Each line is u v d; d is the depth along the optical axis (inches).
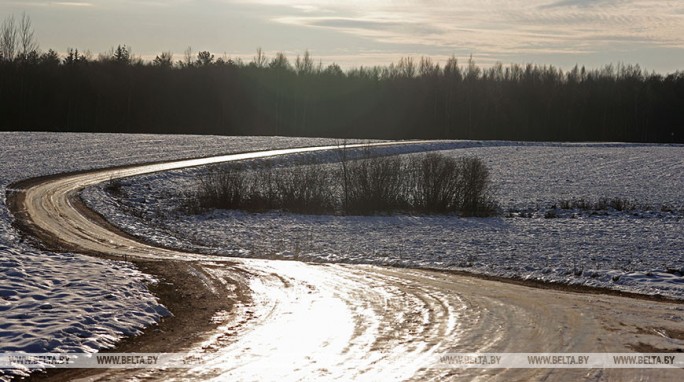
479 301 730.2
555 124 5620.1
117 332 582.9
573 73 6323.8
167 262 996.6
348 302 727.7
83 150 2812.5
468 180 1833.2
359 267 974.4
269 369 484.7
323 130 5629.9
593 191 2272.4
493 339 568.4
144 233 1382.9
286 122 5565.9
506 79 6166.3
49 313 622.2
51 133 3440.0
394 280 864.3
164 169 2383.1
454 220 1658.5
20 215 1520.7
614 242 1268.5
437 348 539.5
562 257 1083.9
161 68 5403.5
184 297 756.0
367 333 590.6
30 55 4963.1
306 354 525.0
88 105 4795.8
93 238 1307.8
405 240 1302.9
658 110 5669.3
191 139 3449.8
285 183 1881.2
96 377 464.4
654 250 1168.2
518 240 1300.4
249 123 5487.2
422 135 5482.3
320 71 6151.6
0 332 554.3
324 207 1801.2
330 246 1226.6
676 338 574.2
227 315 669.9
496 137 5487.2
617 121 5644.7
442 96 5570.9
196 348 544.7
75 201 1750.7
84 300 679.1
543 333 588.7
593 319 644.1
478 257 1082.1
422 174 1863.9
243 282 848.9
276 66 5915.4
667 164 3075.8
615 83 6018.7
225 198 1818.4
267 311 687.1
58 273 817.5
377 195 1793.8
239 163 2455.7
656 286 811.4
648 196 2174.0
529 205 1961.1
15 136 3186.5
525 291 791.1
